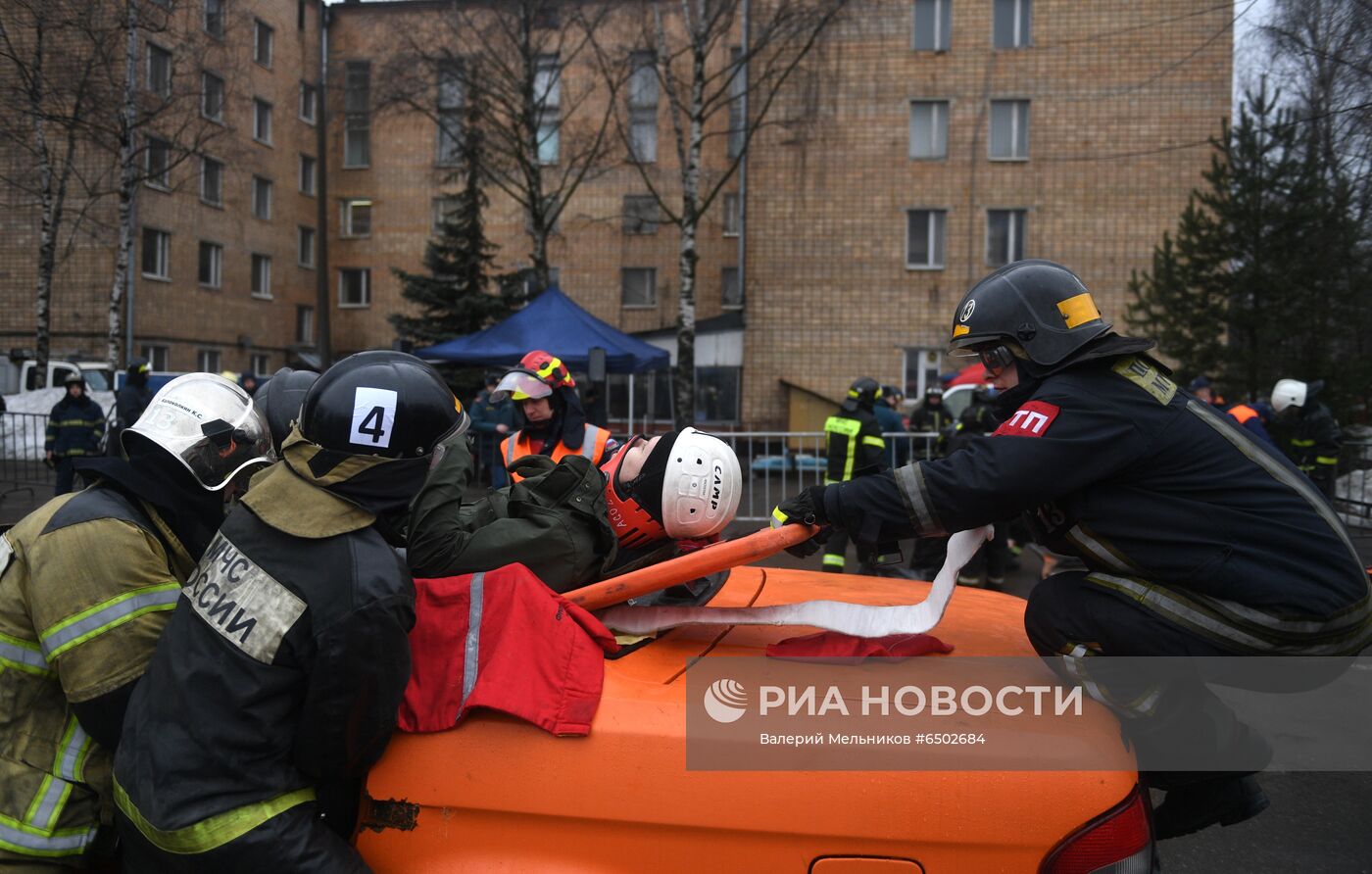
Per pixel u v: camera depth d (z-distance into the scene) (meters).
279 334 28.58
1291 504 1.73
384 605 1.60
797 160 21.03
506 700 1.64
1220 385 13.24
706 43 16.91
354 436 1.67
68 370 19.03
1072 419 1.74
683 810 1.56
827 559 7.11
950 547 1.96
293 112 28.67
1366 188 10.05
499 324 14.25
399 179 29.44
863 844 1.54
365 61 21.23
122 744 1.62
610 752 1.59
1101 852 1.53
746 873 1.56
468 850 1.63
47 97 15.52
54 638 1.72
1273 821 3.59
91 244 22.61
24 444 13.27
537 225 19.52
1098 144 20.44
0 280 23.05
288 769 1.62
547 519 2.10
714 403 21.50
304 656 1.57
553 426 5.11
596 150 20.83
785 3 15.38
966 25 20.69
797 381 21.20
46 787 1.76
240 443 2.02
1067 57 20.45
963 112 20.75
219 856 1.53
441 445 1.79
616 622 1.98
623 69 19.19
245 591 1.60
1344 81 8.66
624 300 27.59
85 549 1.76
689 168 16.11
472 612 1.79
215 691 1.56
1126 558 1.75
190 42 17.22
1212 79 19.98
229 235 26.33
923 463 1.82
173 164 18.08
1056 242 20.64
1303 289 12.76
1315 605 1.66
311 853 1.56
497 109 20.45
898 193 20.94
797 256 21.16
